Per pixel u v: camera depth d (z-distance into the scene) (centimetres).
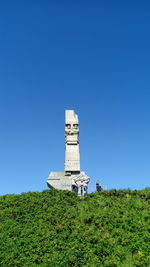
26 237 2652
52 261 2280
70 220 2919
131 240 2520
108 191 3588
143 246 2420
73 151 4725
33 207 3212
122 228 2731
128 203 3234
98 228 2761
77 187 4397
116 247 2461
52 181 4459
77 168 4591
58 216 3003
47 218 2944
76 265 2244
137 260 2269
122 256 2350
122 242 2503
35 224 2858
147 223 2756
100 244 2484
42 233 2684
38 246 2498
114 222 2814
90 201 3369
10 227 2811
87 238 2577
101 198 3403
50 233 2672
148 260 2253
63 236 2606
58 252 2398
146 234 2569
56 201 3353
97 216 2917
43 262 2286
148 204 3206
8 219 2970
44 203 3306
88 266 2230
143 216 2881
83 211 3112
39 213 3077
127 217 2895
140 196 3441
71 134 4819
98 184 4409
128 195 3478
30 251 2431
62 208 3195
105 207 3156
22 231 2741
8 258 2333
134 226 2719
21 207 3203
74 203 3359
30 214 3056
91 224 2833
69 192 3662
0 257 2362
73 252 2372
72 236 2609
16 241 2580
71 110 5075
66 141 4794
